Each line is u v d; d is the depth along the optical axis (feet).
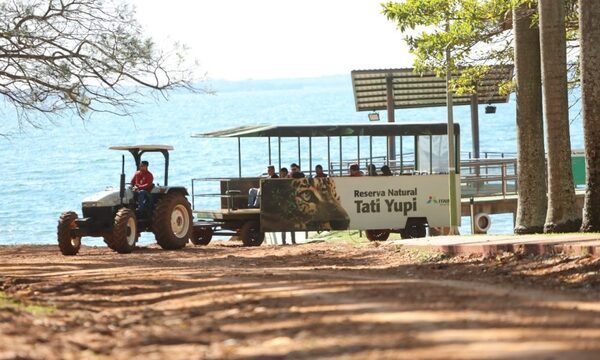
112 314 65.10
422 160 161.99
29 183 361.92
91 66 122.42
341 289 72.49
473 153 217.77
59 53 122.42
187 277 90.02
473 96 217.15
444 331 49.75
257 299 67.97
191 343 50.72
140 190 139.13
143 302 73.20
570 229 120.47
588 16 109.50
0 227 238.68
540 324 51.29
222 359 45.34
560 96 120.37
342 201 153.07
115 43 123.03
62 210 271.90
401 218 155.02
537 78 131.95
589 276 79.97
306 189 152.15
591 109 110.01
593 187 111.04
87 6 122.11
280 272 94.73
